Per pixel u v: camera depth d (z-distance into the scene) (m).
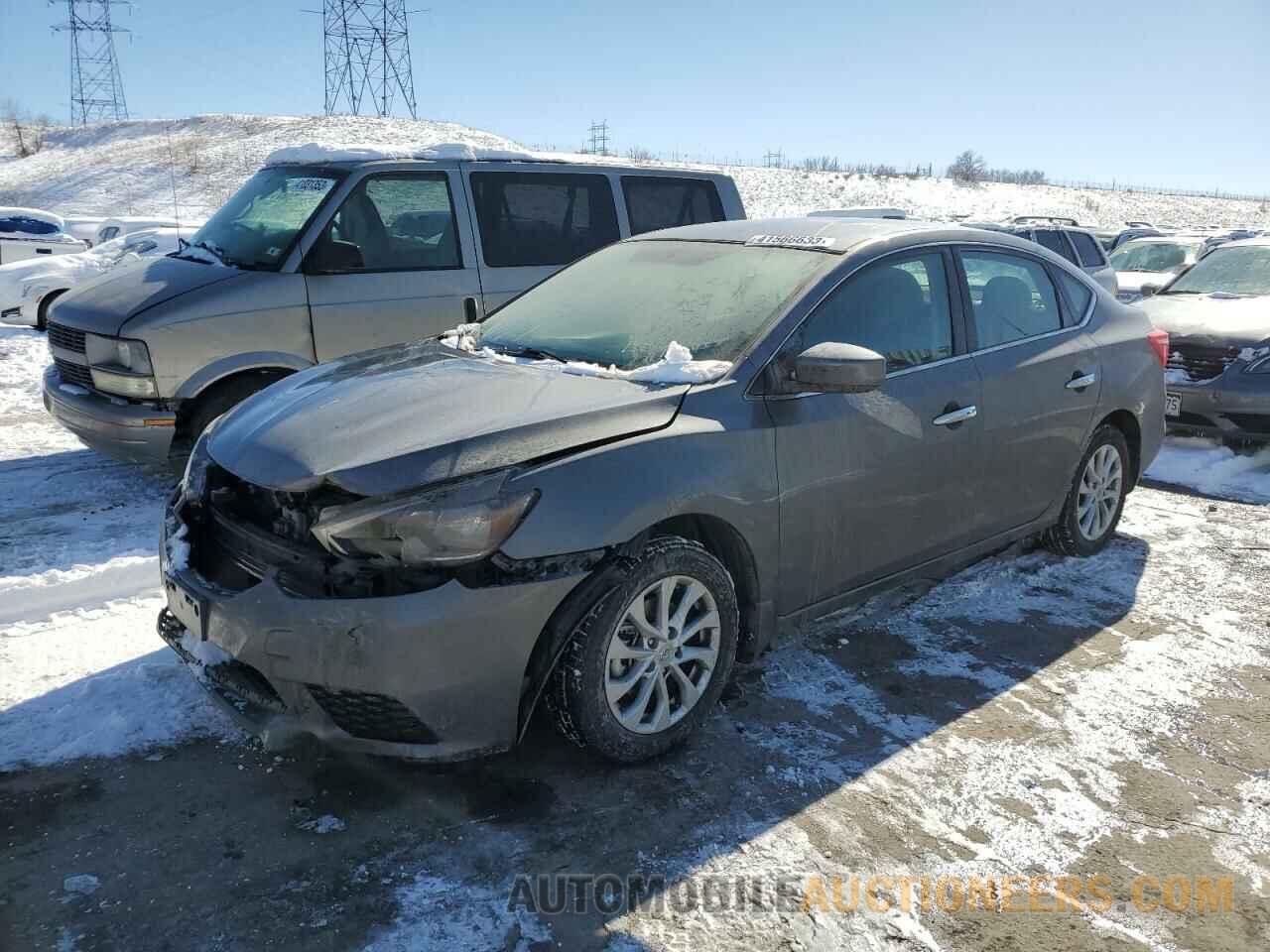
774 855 2.73
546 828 2.81
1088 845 2.82
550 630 2.85
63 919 2.40
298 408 3.28
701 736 3.31
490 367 3.51
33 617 4.04
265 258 5.77
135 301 5.42
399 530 2.65
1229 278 8.48
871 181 70.88
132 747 3.13
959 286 4.15
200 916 2.43
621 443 2.97
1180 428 7.28
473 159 6.44
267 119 73.31
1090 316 4.91
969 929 2.48
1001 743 3.33
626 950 2.37
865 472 3.60
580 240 6.84
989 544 4.39
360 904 2.48
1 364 9.88
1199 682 3.80
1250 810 3.01
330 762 3.09
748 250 4.00
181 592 2.99
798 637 4.08
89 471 6.15
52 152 70.69
